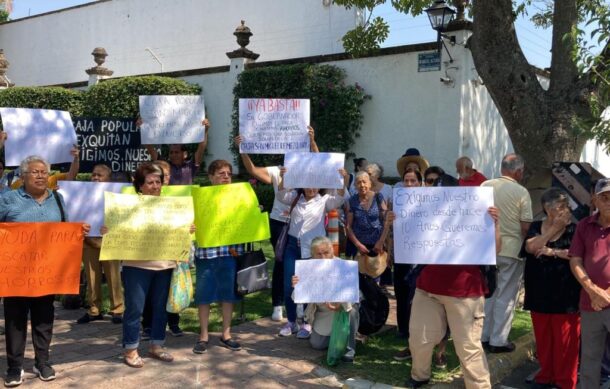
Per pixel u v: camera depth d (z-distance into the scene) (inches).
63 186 234.1
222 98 565.9
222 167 217.9
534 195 274.8
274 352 213.3
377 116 463.5
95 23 849.5
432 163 434.6
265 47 688.4
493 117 464.4
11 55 951.0
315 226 226.7
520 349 218.7
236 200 211.6
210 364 200.2
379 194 234.4
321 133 478.9
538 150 275.1
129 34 814.5
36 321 183.3
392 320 258.2
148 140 257.9
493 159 469.4
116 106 585.6
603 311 163.2
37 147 233.8
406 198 175.0
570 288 180.7
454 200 173.2
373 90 464.8
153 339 202.4
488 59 279.3
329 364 200.5
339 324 197.8
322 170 219.6
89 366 195.5
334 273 197.0
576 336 182.9
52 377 182.9
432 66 432.8
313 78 481.4
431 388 182.7
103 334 232.4
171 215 192.2
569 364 183.8
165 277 198.8
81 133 290.5
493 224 171.3
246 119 234.2
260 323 251.0
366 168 266.5
